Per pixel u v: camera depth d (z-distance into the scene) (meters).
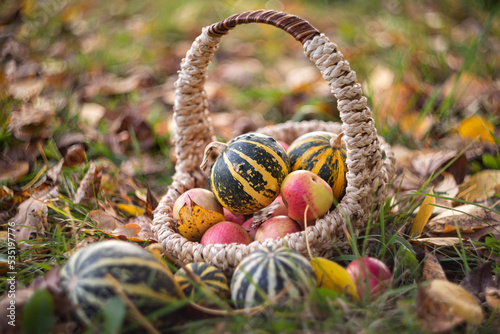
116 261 0.58
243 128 1.14
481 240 0.77
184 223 0.73
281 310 0.60
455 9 1.87
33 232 0.81
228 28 0.75
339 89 0.68
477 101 1.18
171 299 0.59
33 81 1.28
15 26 1.48
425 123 1.10
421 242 0.75
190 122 0.83
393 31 1.67
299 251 0.67
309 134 0.79
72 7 1.69
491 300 0.63
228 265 0.67
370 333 0.58
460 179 0.91
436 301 0.61
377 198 0.73
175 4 2.00
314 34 0.69
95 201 0.86
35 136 1.05
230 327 0.59
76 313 0.57
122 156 1.06
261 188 0.71
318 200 0.70
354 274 0.64
